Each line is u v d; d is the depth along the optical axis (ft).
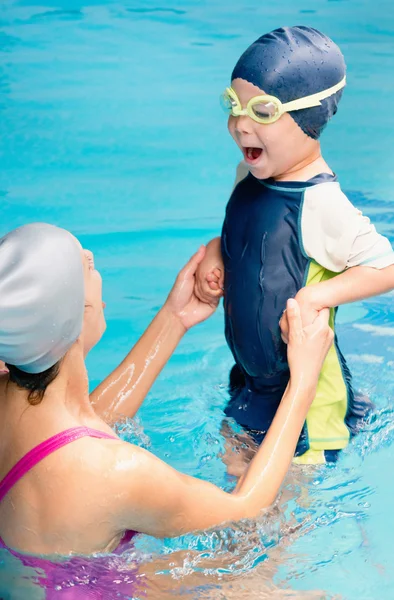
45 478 7.11
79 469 7.09
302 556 8.61
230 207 10.39
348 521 9.21
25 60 23.91
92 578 7.47
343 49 25.13
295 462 10.12
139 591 7.55
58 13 27.02
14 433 7.22
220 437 10.64
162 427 11.11
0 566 7.46
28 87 22.53
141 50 24.76
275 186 9.82
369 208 17.65
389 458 10.34
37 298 6.77
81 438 7.18
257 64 9.23
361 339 13.70
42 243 6.97
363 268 9.53
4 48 24.56
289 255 9.75
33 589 7.39
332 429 10.35
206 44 25.09
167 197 18.16
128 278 15.35
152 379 10.39
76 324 7.09
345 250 9.47
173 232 16.85
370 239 9.54
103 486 7.11
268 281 9.84
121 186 18.51
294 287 9.82
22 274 6.79
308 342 9.07
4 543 7.42
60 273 6.89
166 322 10.56
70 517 7.12
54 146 19.99
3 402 7.30
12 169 19.04
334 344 10.36
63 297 6.89
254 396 10.69
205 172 19.16
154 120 21.29
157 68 23.68
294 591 8.05
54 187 18.35
